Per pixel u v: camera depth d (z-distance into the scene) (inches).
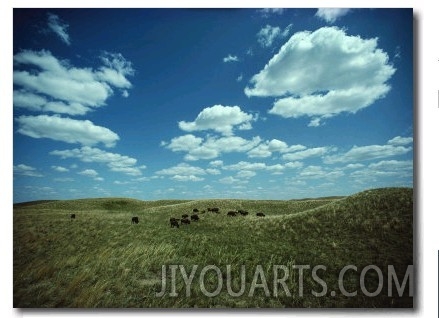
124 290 384.5
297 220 808.9
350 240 616.1
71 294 375.2
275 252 558.3
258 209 1739.7
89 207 2733.8
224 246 604.4
